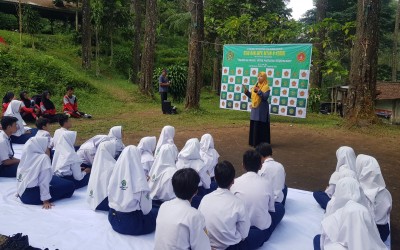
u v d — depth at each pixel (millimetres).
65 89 14523
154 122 10688
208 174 4688
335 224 2584
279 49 10602
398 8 21594
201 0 12156
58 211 4188
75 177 4934
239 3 17219
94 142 5527
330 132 9680
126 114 12664
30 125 9742
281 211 3941
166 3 29703
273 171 4172
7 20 21625
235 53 11336
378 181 3555
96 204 4184
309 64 10258
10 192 4742
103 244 3447
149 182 4184
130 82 21219
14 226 3734
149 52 16562
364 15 9766
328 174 6086
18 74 14188
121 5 22312
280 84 10711
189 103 12828
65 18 25562
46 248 3174
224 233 2973
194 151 4453
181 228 2570
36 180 4242
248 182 3525
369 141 8641
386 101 17141
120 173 3633
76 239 3521
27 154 4277
